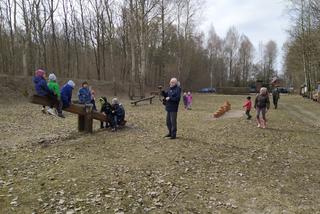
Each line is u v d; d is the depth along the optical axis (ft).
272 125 46.88
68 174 22.16
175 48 165.37
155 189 20.10
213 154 28.60
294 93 212.02
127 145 31.14
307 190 20.77
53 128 39.65
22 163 24.72
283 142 35.09
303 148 32.37
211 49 253.65
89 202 17.98
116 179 21.44
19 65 122.42
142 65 99.96
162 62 167.32
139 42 100.68
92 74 161.79
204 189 20.43
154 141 33.14
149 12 97.04
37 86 31.42
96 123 44.86
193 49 190.90
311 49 116.98
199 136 36.58
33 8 101.30
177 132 38.63
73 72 149.69
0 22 112.78
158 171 23.40
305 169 25.14
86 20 131.54
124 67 136.26
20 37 110.32
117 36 136.46
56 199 18.26
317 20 98.12
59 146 30.14
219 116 56.49
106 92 110.32
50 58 138.51
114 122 39.17
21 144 30.76
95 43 131.85
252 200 19.02
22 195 18.72
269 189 20.77
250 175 23.39
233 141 34.55
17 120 44.73
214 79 255.09
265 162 26.81
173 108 34.14
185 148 30.30
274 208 18.06
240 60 281.33
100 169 23.39
